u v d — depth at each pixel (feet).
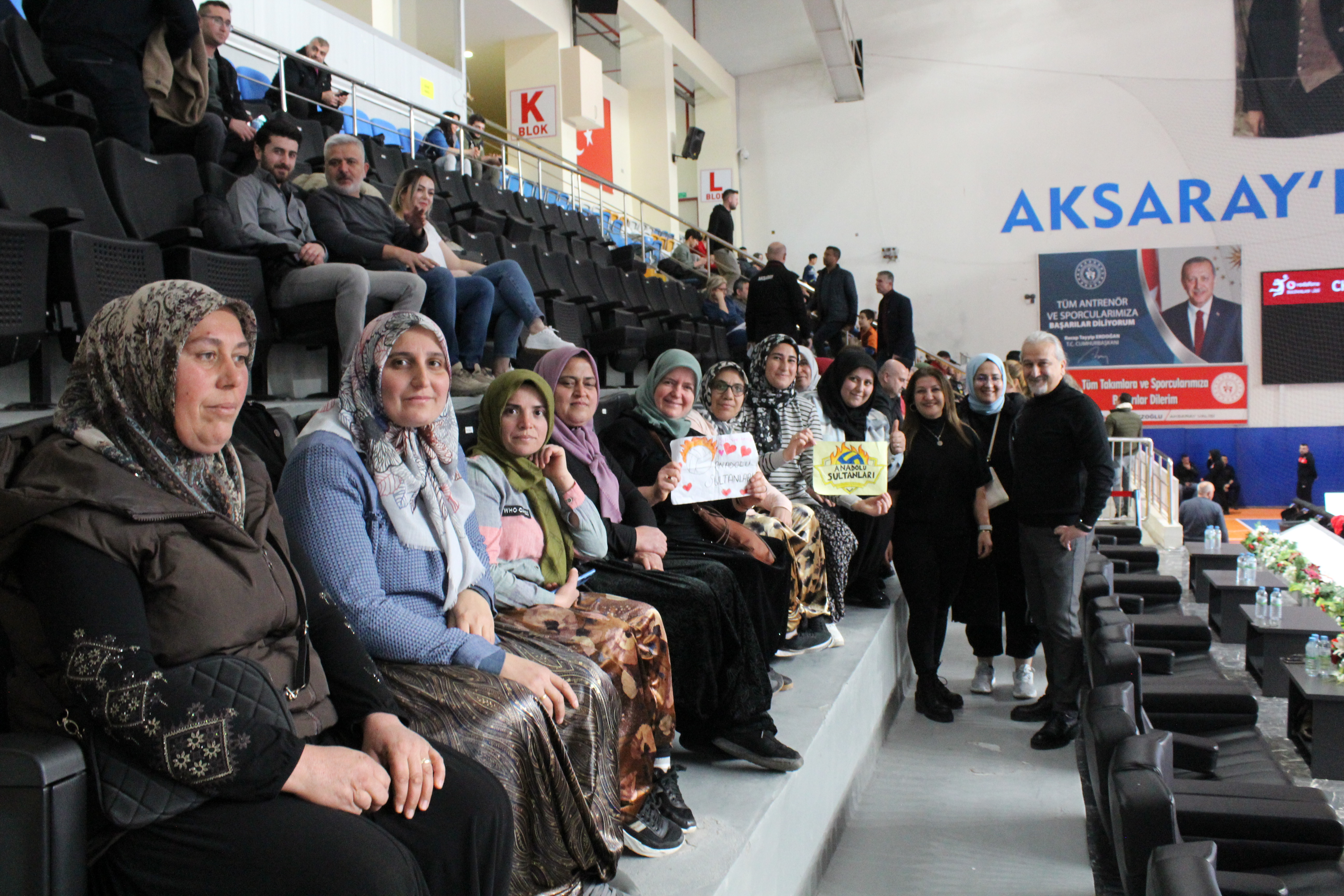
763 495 9.66
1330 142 41.68
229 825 3.60
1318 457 43.06
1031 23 45.27
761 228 50.26
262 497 4.39
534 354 13.06
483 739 4.66
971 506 12.41
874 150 48.19
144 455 3.92
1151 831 5.40
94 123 10.00
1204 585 19.57
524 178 37.63
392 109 25.27
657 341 19.71
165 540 3.81
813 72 49.11
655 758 6.25
